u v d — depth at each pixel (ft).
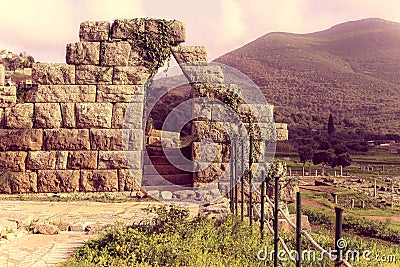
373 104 559.79
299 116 356.18
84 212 50.80
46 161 60.23
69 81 61.11
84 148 60.59
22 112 60.54
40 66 61.16
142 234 35.70
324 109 556.10
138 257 31.71
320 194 107.86
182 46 62.34
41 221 45.57
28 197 59.11
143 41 61.98
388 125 450.30
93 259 32.04
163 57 62.03
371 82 652.07
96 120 60.64
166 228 37.06
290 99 602.03
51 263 32.12
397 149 259.60
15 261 32.50
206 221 40.37
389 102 568.00
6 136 60.23
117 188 60.59
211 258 32.71
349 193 113.19
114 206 54.70
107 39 61.87
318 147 219.61
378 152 252.21
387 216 85.92
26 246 36.91
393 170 192.13
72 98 60.90
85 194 60.03
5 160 60.13
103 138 60.70
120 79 61.31
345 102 575.79
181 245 32.94
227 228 39.29
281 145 219.82
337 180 145.07
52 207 53.62
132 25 62.08
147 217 47.73
